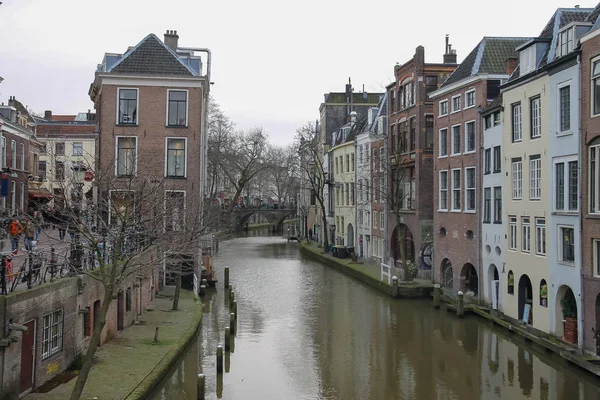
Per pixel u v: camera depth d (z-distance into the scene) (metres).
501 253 27.80
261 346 23.81
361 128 55.06
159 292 32.94
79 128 54.28
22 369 14.31
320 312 30.50
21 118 41.22
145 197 19.44
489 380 19.50
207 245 39.62
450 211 33.81
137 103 33.50
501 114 27.70
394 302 33.19
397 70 42.03
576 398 17.62
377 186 45.59
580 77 20.95
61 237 19.98
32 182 39.31
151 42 34.59
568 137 21.88
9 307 13.34
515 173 26.48
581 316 20.66
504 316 27.27
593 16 23.08
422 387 18.89
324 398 17.92
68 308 16.88
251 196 119.94
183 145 33.84
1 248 21.17
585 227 20.53
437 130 35.66
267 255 60.31
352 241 57.09
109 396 15.12
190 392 18.06
